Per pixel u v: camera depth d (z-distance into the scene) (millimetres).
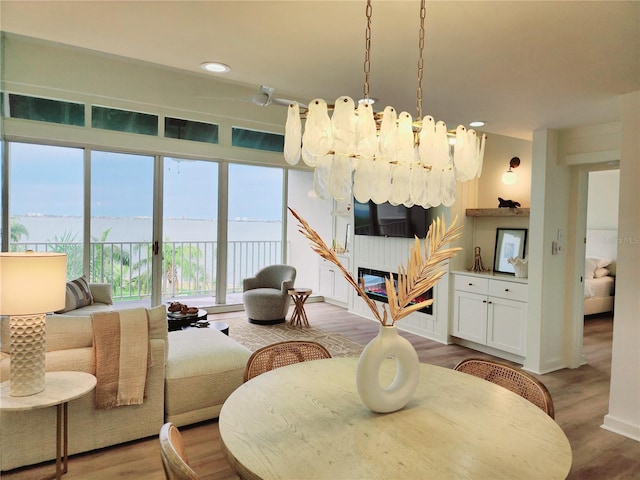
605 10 1689
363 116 1656
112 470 2207
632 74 2402
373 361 1360
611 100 2904
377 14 1752
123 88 5227
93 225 5195
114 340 2332
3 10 1771
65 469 2174
